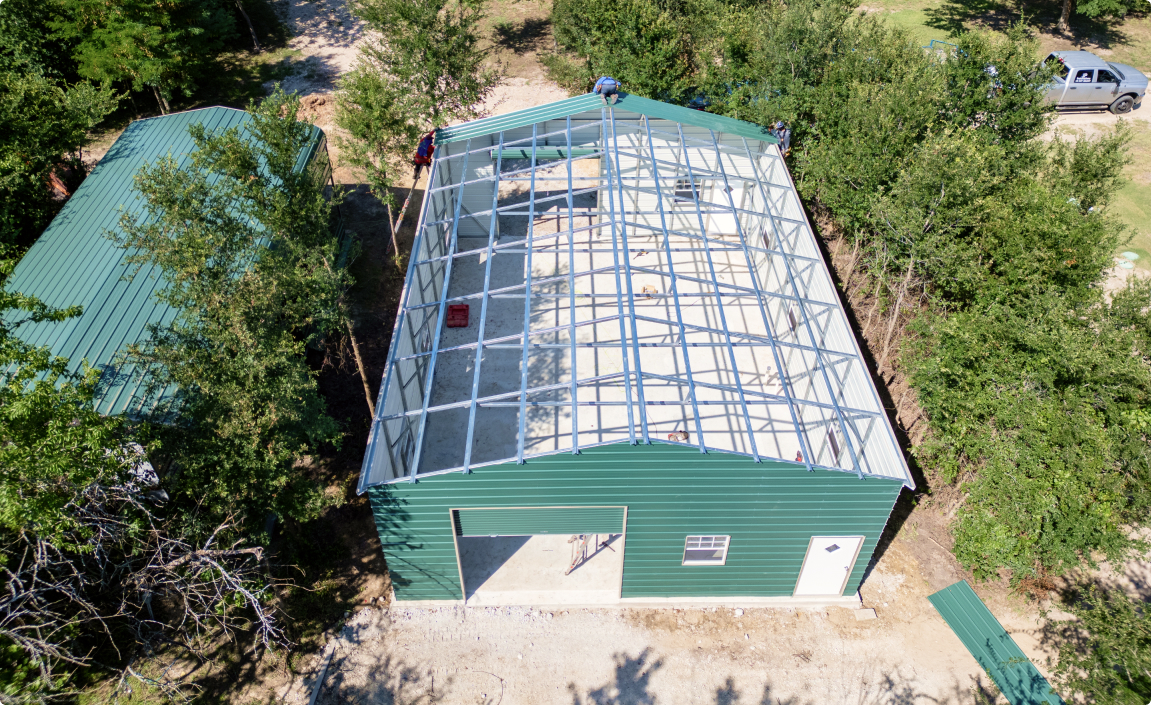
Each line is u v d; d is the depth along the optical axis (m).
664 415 20.05
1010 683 14.18
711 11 30.41
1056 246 16.48
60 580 12.58
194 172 14.77
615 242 19.05
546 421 19.89
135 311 16.95
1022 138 22.00
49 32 28.42
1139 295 14.36
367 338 22.20
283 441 13.23
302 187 15.98
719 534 14.68
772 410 20.45
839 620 15.55
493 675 14.49
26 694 11.47
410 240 25.95
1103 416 14.03
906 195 18.55
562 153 24.73
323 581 16.03
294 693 14.09
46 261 18.34
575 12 30.50
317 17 39.41
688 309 23.59
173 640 14.57
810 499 13.99
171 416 14.75
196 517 13.50
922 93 20.19
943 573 16.38
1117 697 11.46
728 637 15.23
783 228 23.00
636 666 14.68
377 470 14.90
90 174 21.14
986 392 14.76
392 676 14.45
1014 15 40.47
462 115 26.62
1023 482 13.84
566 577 16.30
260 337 13.05
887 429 15.04
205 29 31.11
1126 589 15.76
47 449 10.46
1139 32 38.41
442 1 24.55
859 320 22.27
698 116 24.70
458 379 21.22
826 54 25.22
